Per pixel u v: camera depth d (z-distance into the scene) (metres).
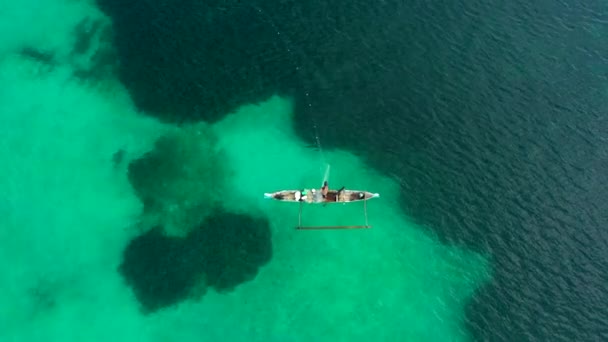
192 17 73.81
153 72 69.44
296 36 71.19
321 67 68.56
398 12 73.88
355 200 59.03
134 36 72.75
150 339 51.69
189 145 64.69
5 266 55.88
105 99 68.00
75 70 70.62
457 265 55.69
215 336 51.88
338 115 65.31
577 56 69.75
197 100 67.38
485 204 58.72
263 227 58.81
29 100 67.94
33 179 61.72
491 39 71.06
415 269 55.84
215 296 54.12
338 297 54.31
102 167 62.88
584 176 59.84
